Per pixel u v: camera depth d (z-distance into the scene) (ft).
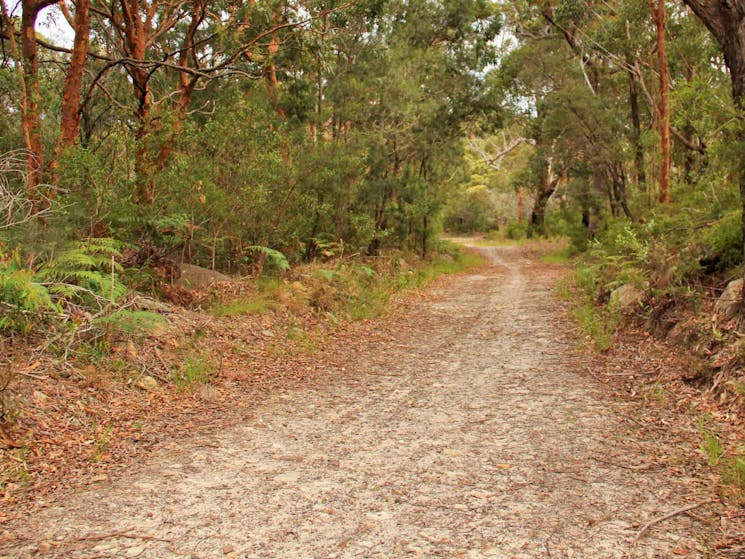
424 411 21.07
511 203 205.05
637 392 22.07
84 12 32.58
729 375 20.25
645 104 84.53
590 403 21.21
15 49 32.99
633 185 79.20
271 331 32.48
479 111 77.51
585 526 12.27
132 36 39.47
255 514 13.10
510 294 56.08
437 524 12.54
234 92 46.70
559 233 136.98
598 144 74.43
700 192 40.55
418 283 63.67
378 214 68.23
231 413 20.85
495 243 156.04
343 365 28.96
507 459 16.22
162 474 15.39
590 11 77.77
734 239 29.58
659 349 26.68
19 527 12.49
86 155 29.78
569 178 96.48
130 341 24.35
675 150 67.77
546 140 90.68
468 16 73.51
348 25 55.31
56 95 39.11
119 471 15.60
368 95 62.28
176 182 35.32
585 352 29.30
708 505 12.94
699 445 16.48
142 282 31.94
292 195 45.57
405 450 17.13
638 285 33.35
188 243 38.01
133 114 39.32
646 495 13.62
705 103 27.32
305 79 59.67
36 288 21.30
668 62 68.03
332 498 13.91
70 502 13.71
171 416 20.18
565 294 49.57
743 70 22.97
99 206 30.35
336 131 62.75
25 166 30.40
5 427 16.63
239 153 40.78
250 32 45.21
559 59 84.79
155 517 12.96
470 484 14.60
